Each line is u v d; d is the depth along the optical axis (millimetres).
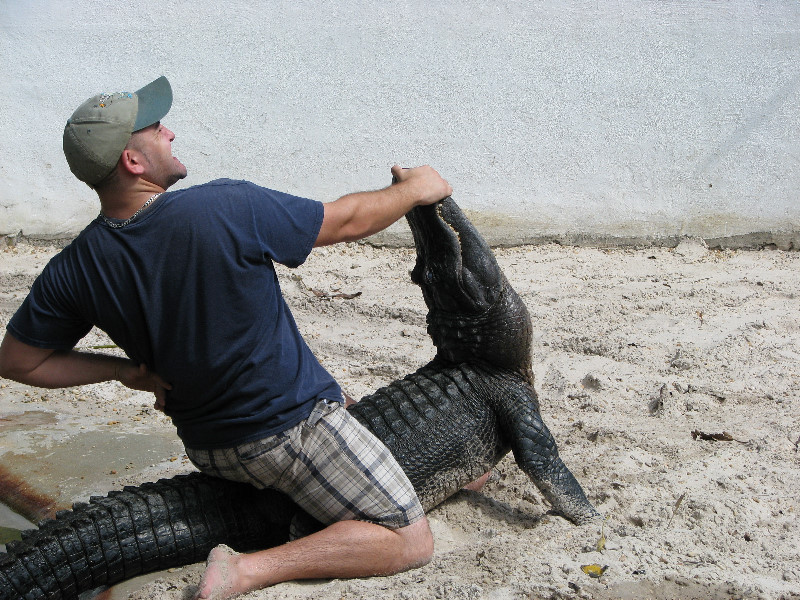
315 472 3141
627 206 7785
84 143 2756
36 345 3008
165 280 2855
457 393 3797
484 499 3887
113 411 5137
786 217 7578
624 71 7711
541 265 7352
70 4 8047
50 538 3133
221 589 2977
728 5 7539
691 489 3801
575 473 3996
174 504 3357
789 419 4543
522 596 3049
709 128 7656
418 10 7844
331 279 7160
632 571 3195
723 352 5461
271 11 7949
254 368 2979
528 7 7750
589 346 5637
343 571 3170
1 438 4766
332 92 7988
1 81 8133
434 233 3686
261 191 2947
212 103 8094
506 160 7902
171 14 8023
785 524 3521
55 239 8203
